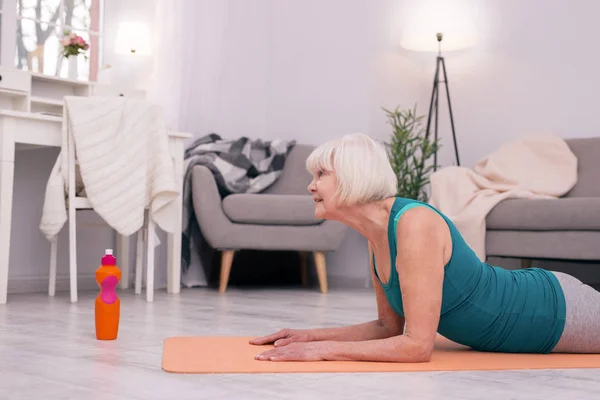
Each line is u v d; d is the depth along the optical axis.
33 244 3.81
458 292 1.65
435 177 4.04
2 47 4.06
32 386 1.33
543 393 1.32
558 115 4.41
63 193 3.22
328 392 1.29
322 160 1.64
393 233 1.59
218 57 4.57
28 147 3.54
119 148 3.29
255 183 4.20
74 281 3.17
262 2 4.86
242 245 3.87
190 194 4.08
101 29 4.49
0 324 2.35
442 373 1.50
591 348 1.77
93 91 4.09
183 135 3.74
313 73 4.71
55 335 2.08
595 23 4.32
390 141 4.53
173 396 1.25
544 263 4.38
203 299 3.41
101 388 1.31
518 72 4.54
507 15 4.58
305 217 3.91
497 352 1.79
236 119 4.72
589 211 3.41
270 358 1.59
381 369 1.51
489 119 4.61
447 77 4.73
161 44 4.28
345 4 4.61
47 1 4.29
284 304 3.20
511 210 3.64
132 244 4.19
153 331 2.20
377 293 1.81
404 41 4.49
